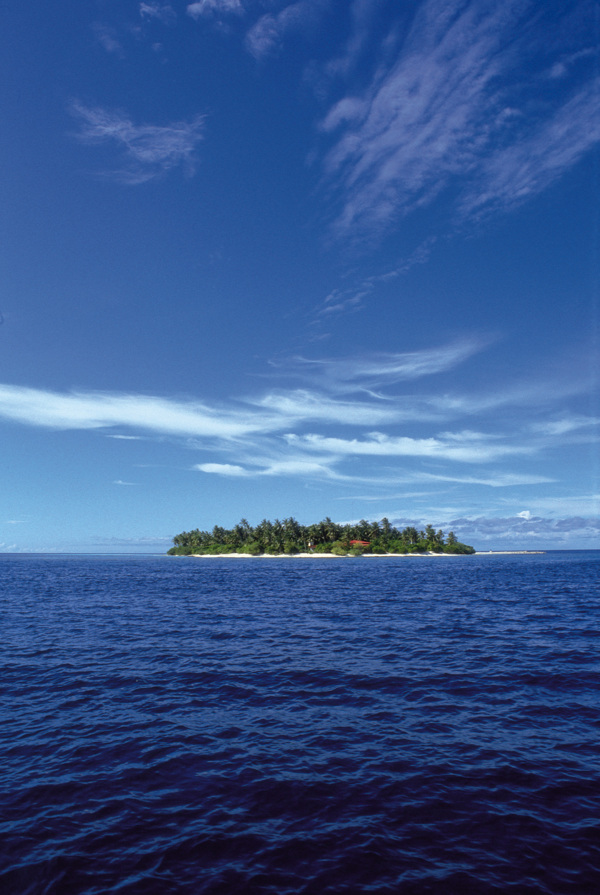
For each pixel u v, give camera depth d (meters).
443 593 52.38
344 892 6.93
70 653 22.33
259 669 19.25
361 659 20.83
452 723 13.39
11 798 9.53
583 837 8.17
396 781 10.16
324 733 12.79
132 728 13.20
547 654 21.47
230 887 7.04
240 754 11.53
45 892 6.93
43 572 106.62
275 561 188.25
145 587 62.69
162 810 9.13
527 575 88.62
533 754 11.37
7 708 14.83
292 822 8.71
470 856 7.71
